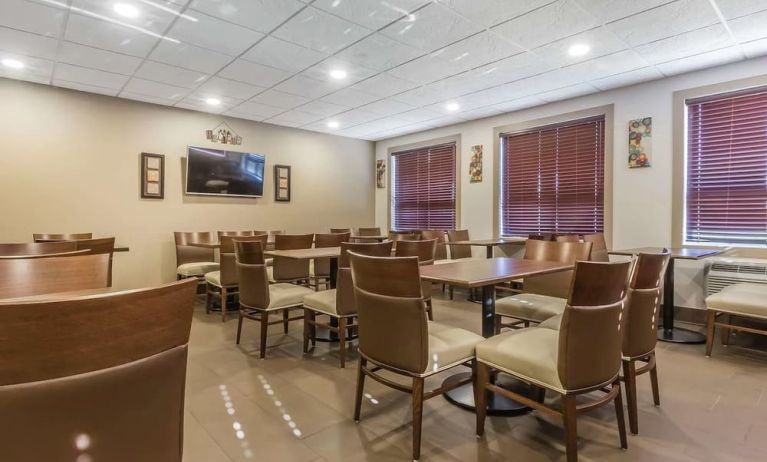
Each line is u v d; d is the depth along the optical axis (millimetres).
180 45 3465
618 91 4613
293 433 2027
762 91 3752
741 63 3832
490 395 2371
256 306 3148
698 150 4137
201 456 1827
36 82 4391
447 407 2299
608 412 2223
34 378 729
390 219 7434
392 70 4074
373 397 2434
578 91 4734
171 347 898
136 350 831
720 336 3549
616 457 1803
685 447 1876
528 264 2672
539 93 4812
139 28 3152
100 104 4820
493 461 1784
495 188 5812
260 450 1878
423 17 3006
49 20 3016
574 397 1654
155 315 854
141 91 4707
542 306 2627
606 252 3791
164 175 5293
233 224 5926
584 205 4996
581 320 1625
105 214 4867
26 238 4379
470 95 4887
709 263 3961
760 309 2896
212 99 5031
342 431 2045
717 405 2295
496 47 3533
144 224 5148
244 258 3199
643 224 4434
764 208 3797
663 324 3727
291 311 4695
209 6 2836
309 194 6758
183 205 5469
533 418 2172
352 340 3531
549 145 5305
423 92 4758
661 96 4309
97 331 775
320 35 3291
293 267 4203
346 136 7203
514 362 1821
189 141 5496
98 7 2836
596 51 3619
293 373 2812
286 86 4539
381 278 1884
